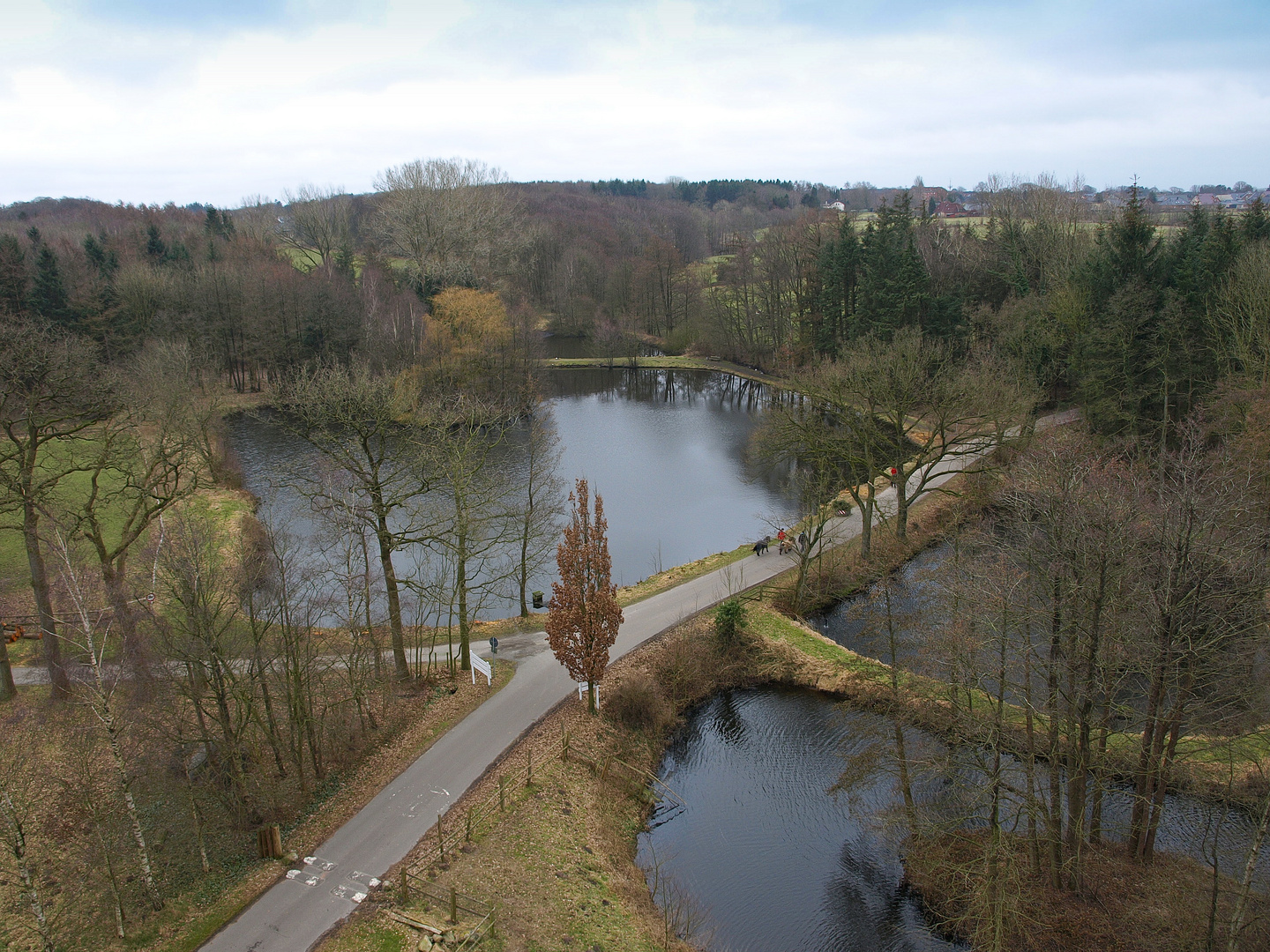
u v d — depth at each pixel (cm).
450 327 8788
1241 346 4831
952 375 5272
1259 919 2098
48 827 2614
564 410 10088
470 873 2519
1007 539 3675
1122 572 2375
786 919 2634
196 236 13650
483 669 3672
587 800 3009
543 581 5234
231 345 9762
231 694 2833
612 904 2522
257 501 6256
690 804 3216
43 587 3145
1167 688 2538
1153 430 5253
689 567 5103
